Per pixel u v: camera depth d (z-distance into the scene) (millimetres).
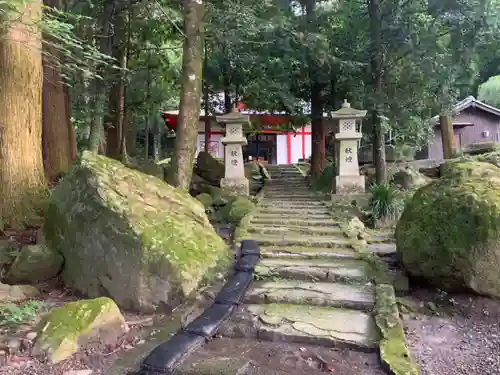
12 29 5422
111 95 12836
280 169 17953
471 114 17328
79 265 4758
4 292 4418
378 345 3434
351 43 11430
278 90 11594
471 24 9422
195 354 3436
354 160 10234
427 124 12109
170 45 14961
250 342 3684
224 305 4207
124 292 4340
